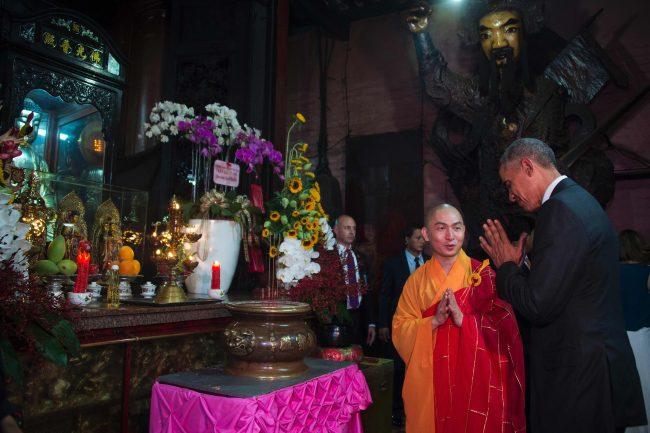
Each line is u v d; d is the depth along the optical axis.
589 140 4.82
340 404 1.92
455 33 5.87
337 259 2.74
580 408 1.53
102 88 4.91
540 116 4.93
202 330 2.17
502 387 2.00
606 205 4.96
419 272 2.30
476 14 5.36
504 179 1.87
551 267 1.55
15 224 1.53
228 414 1.51
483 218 5.07
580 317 1.57
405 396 2.13
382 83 6.31
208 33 3.88
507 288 1.70
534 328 1.69
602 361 1.54
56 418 1.67
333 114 6.53
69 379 1.71
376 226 5.98
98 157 5.03
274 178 3.85
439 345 2.11
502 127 5.01
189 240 2.28
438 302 2.14
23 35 4.23
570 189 1.69
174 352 2.11
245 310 1.79
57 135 5.43
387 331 4.08
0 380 1.05
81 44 4.70
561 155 4.90
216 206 2.53
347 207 6.16
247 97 3.69
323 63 6.64
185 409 1.61
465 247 5.25
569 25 5.29
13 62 4.16
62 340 1.55
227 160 2.85
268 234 2.61
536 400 1.65
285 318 1.82
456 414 2.01
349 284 2.63
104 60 4.91
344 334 2.52
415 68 6.14
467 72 5.75
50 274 1.87
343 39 6.54
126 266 2.33
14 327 1.46
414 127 6.04
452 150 5.45
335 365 2.04
